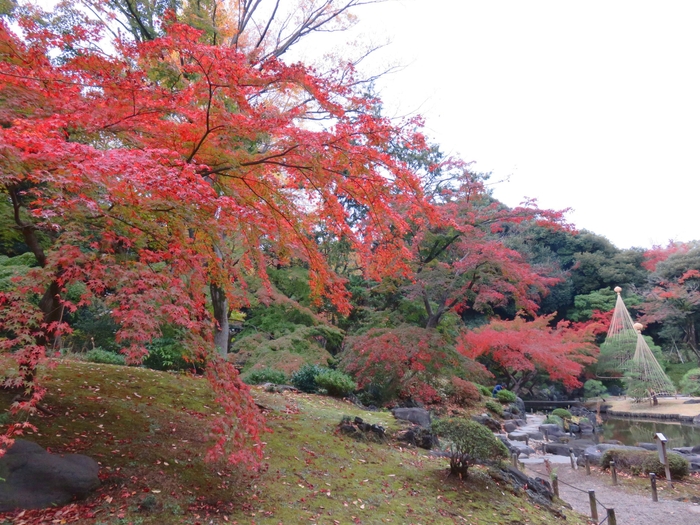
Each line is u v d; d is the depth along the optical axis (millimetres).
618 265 38219
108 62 4758
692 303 29719
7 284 7953
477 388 19922
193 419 7426
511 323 25719
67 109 4465
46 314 5184
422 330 13188
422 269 14516
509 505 6770
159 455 5801
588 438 18672
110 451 5621
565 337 26953
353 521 5266
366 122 5367
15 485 4402
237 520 4766
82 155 3625
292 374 13250
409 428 10047
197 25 8250
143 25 8672
